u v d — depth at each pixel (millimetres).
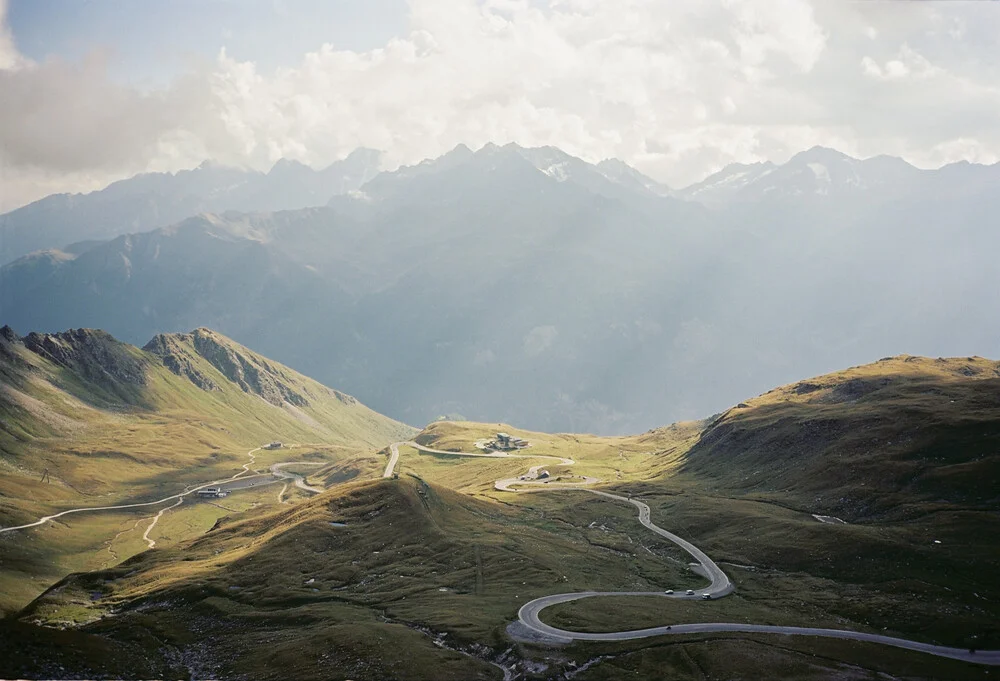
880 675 118750
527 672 127938
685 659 127375
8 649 146500
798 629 143750
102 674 143000
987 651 131125
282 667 140375
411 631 153750
